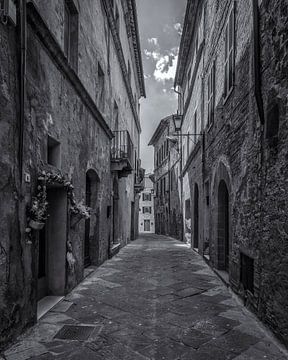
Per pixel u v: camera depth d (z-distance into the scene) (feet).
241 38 21.17
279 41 13.73
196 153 47.26
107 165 37.78
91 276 27.61
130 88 63.21
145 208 172.14
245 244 18.79
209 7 36.68
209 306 18.71
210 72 35.35
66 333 14.33
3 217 12.46
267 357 12.10
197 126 47.39
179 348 12.85
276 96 14.03
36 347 12.84
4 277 12.46
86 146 27.32
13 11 13.00
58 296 20.26
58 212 20.94
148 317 16.63
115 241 48.49
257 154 16.80
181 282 25.34
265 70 15.51
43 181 16.08
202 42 40.70
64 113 21.07
